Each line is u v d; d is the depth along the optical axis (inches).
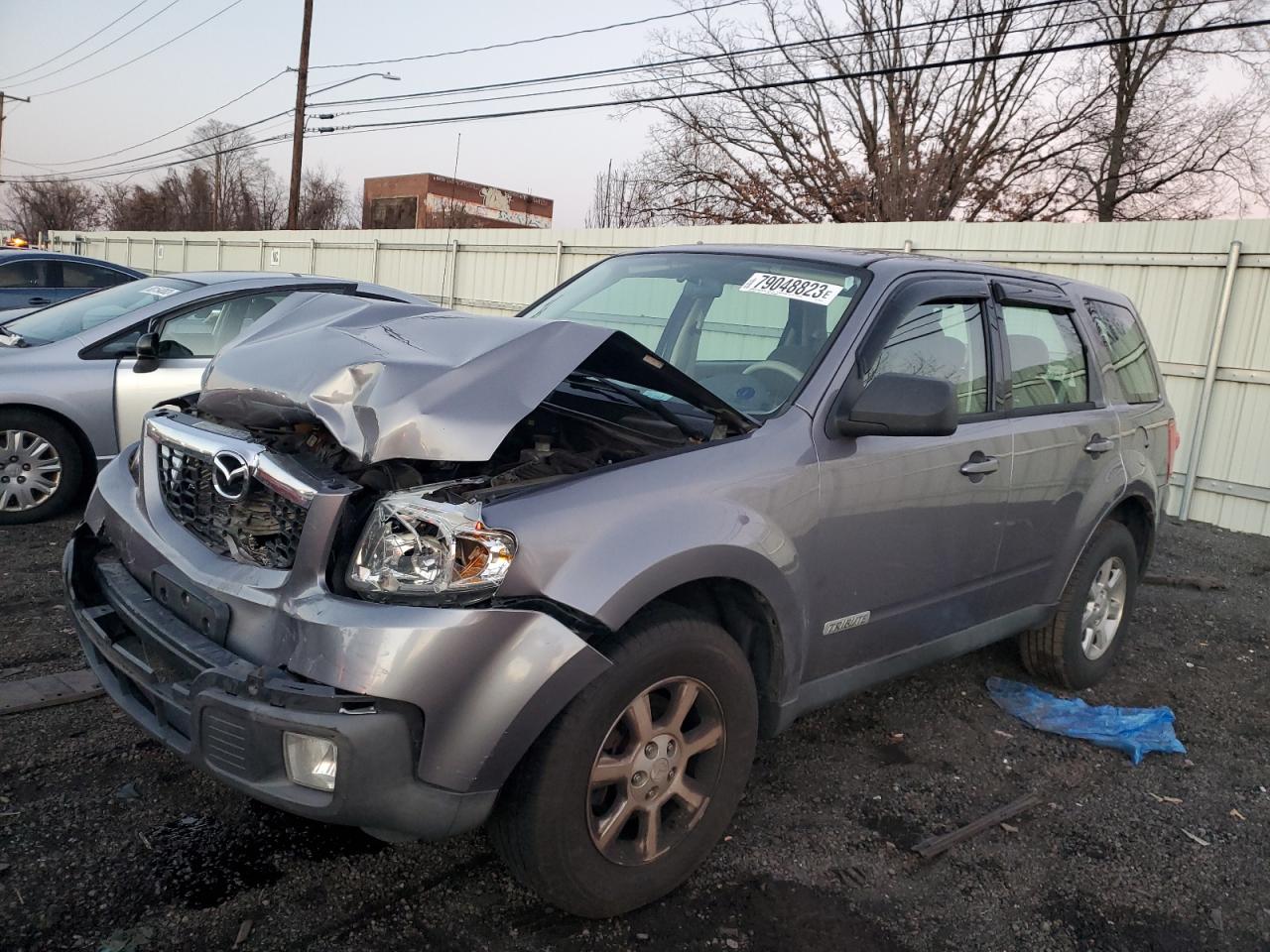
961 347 150.9
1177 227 386.0
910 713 174.1
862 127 1244.5
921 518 137.9
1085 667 188.1
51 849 114.0
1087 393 180.2
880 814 138.6
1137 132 1151.0
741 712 115.4
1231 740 175.2
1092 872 128.7
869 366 132.6
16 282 462.3
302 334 121.0
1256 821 145.6
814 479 121.6
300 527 99.1
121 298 286.8
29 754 135.0
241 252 923.4
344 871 115.0
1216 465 386.6
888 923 114.0
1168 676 205.0
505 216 1793.8
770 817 135.3
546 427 123.7
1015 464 154.6
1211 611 256.5
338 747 88.8
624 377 120.9
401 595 93.2
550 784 97.7
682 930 109.1
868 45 1172.5
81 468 254.1
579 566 97.6
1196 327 386.3
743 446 117.0
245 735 91.2
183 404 134.4
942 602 147.7
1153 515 198.8
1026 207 1206.3
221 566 104.5
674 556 103.3
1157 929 117.4
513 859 101.1
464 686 91.8
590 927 108.2
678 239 561.9
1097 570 183.2
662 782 109.4
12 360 244.4
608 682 99.6
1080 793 150.1
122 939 100.1
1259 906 123.7
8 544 228.1
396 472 104.0
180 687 99.0
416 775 92.4
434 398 100.2
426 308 135.0
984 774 153.4
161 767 134.3
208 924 103.7
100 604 120.8
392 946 102.7
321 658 91.2
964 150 1192.8
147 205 2507.4
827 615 127.3
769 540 114.5
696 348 150.0
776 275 148.9
